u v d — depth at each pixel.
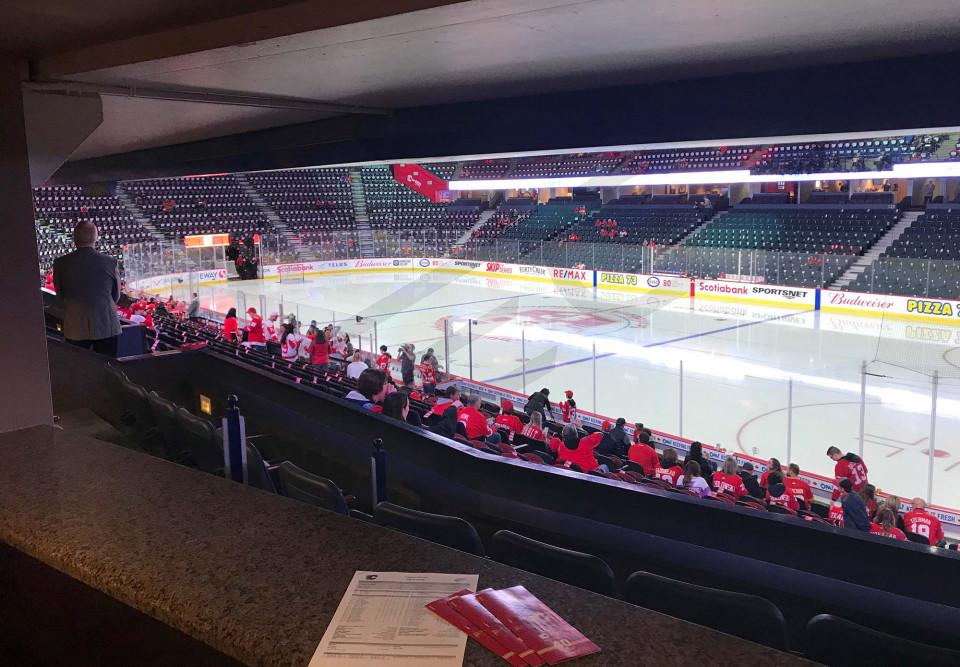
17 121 4.00
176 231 35.28
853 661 1.90
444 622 1.33
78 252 6.55
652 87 5.21
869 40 3.83
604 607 1.37
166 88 5.16
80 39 3.68
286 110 6.34
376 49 3.66
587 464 8.13
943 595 2.99
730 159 34.53
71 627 1.77
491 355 18.09
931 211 27.11
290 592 1.47
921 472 10.41
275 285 31.39
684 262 26.77
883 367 16.14
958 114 4.16
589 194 40.44
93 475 2.19
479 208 42.75
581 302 25.92
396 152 6.81
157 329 14.12
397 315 24.12
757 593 3.31
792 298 23.95
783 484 7.85
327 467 5.62
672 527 3.66
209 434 4.02
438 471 4.62
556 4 2.80
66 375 6.62
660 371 16.31
